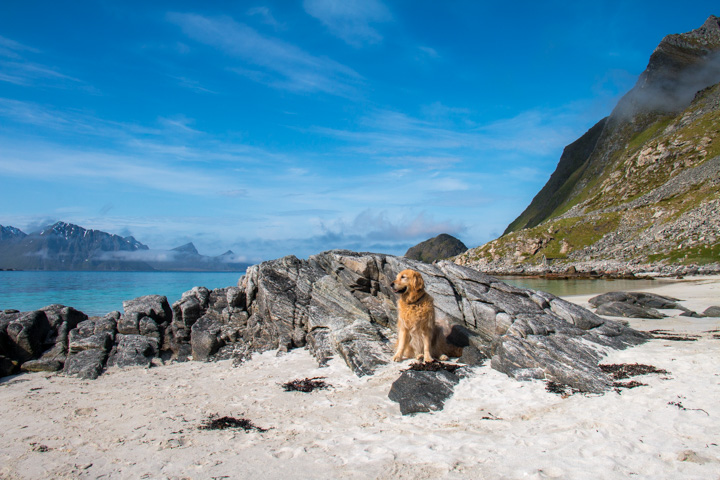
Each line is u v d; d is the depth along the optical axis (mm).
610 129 171875
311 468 5195
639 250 72938
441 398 7621
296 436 6418
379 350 11078
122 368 12242
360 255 14797
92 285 62812
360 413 7363
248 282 15273
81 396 9516
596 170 163125
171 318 15320
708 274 49875
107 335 13680
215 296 15789
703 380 7707
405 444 5770
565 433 5789
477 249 114375
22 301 36531
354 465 5188
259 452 5828
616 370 8625
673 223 74688
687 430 5625
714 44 177500
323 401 8219
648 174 115062
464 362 10008
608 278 56656
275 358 12336
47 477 5332
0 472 5531
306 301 14281
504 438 5781
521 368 8859
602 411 6578
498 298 12203
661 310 19875
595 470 4660
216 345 13695
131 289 53219
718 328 13773
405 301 10164
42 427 7383
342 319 13352
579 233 99500
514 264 99625
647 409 6508
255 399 8633
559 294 36375
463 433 6082
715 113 116062
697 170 100562
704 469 4531
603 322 11859
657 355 9688
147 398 9141
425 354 9992
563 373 8180
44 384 10758
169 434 6785
